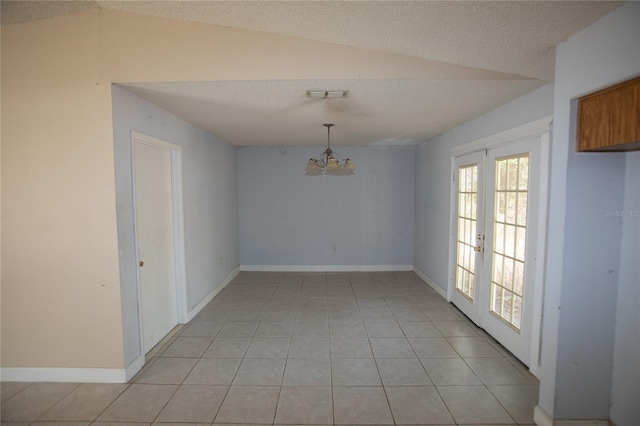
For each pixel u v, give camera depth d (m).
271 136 4.59
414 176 5.77
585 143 1.70
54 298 2.41
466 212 3.78
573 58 1.73
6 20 2.25
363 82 2.35
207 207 4.22
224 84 2.37
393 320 3.64
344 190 5.79
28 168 2.34
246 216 5.83
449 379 2.51
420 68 2.27
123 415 2.11
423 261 5.29
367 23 1.77
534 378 2.51
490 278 3.21
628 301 1.78
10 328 2.44
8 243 2.39
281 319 3.68
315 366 2.70
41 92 2.31
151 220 2.98
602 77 1.56
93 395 2.31
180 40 2.29
